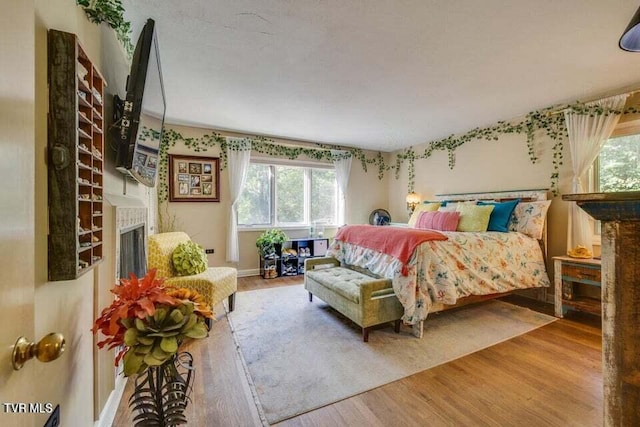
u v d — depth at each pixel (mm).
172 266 2623
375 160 5691
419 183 5137
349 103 3176
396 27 1844
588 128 2957
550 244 3303
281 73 2473
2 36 489
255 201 4609
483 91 2855
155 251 2537
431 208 4227
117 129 1492
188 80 2602
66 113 862
